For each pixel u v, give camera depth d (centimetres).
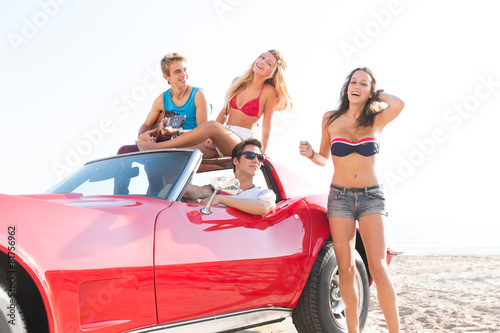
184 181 301
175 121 456
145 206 270
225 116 504
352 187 352
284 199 370
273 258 321
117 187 321
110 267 230
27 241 207
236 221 309
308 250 352
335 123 366
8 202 214
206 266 273
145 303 244
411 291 694
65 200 270
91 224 234
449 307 557
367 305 390
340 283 355
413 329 447
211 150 401
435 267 1104
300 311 358
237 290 293
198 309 269
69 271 215
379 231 345
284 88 490
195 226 280
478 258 1458
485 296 630
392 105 353
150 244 251
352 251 356
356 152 352
